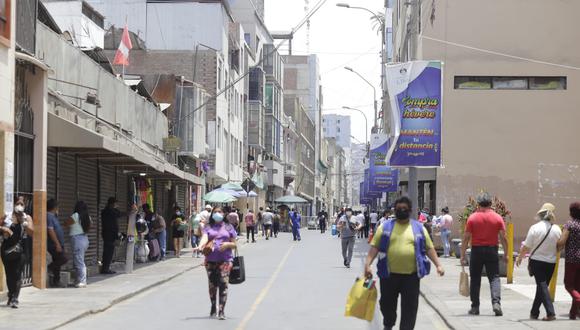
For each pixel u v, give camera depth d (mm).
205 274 23719
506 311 13953
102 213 22391
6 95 15250
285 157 88188
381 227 9859
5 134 15148
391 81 22375
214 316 13836
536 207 33406
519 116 33719
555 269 14055
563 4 33656
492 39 33875
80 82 21531
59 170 19453
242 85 61906
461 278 13594
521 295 16641
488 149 33656
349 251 26125
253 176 64188
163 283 20672
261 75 68312
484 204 13461
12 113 15531
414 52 38250
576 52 33656
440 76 22312
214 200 35156
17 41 16328
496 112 33719
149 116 30938
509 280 19328
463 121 33719
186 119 38469
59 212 19469
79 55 21438
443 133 33781
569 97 33625
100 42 40281
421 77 22266
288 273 23766
